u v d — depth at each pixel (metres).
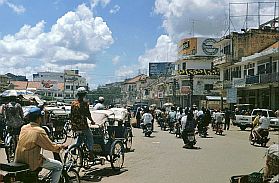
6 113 12.63
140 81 134.75
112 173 12.16
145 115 27.89
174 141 23.86
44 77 148.75
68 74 134.88
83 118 11.21
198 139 26.27
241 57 56.16
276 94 44.50
